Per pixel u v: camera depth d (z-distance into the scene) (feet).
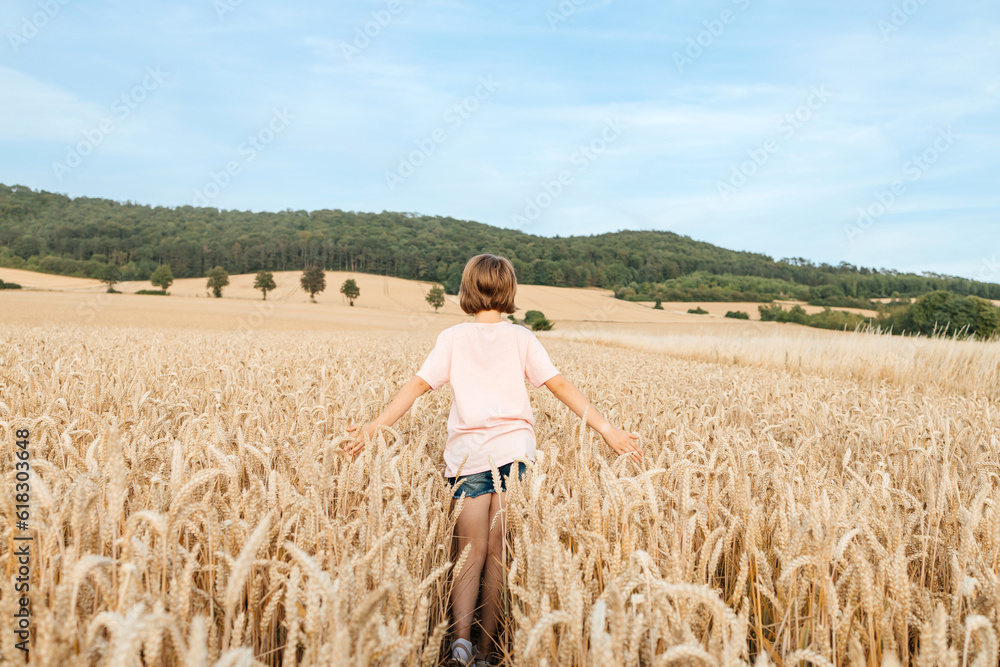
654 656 4.25
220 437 7.81
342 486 7.17
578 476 6.72
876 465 9.34
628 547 5.27
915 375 29.96
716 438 10.34
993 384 27.20
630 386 17.62
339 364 22.89
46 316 130.62
